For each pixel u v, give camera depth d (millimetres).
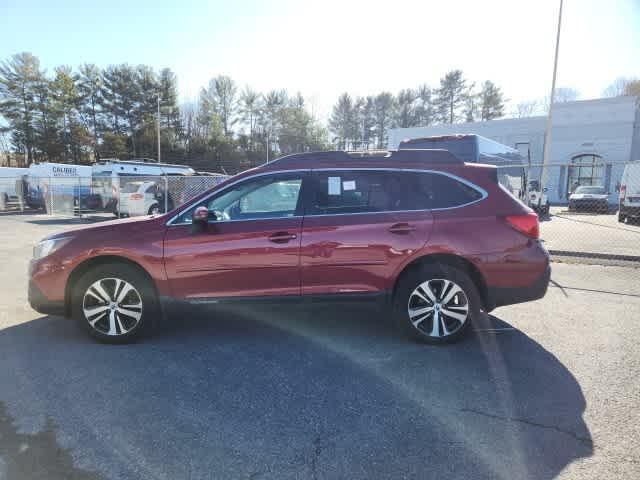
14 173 25578
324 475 2225
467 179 4016
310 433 2604
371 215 3914
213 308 4004
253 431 2619
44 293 3957
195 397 3031
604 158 29516
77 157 53750
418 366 3553
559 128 30969
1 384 3215
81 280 3955
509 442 2502
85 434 2580
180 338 4195
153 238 3922
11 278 6805
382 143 75938
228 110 67250
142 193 16172
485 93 67500
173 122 60594
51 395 3049
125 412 2828
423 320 3971
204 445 2477
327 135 74562
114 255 3912
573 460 2336
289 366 3555
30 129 49688
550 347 3961
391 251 3861
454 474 2229
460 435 2576
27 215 20203
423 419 2756
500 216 3906
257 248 3875
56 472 2240
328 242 3861
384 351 3871
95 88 55500
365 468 2279
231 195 4074
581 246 9953
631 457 2355
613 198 28938
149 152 56906
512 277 3889
